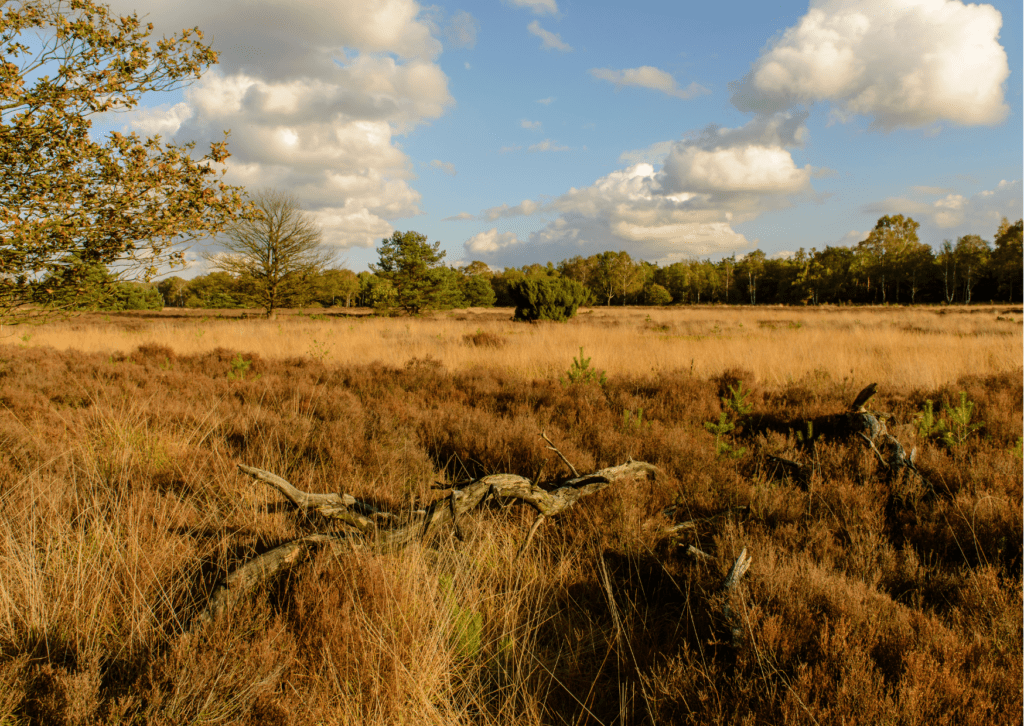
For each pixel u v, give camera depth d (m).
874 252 90.06
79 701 1.66
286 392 7.00
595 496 3.57
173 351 11.35
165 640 2.06
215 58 4.70
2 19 3.94
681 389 7.40
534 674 2.14
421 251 40.41
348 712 1.78
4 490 3.28
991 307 47.59
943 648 2.03
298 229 35.06
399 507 3.42
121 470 3.77
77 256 4.52
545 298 25.38
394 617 2.24
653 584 2.79
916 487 3.67
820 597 2.31
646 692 1.98
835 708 1.71
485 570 2.80
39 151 4.25
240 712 1.77
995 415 5.41
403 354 11.95
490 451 4.64
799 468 4.16
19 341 13.19
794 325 21.69
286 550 2.56
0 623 2.07
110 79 4.23
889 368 9.02
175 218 4.66
